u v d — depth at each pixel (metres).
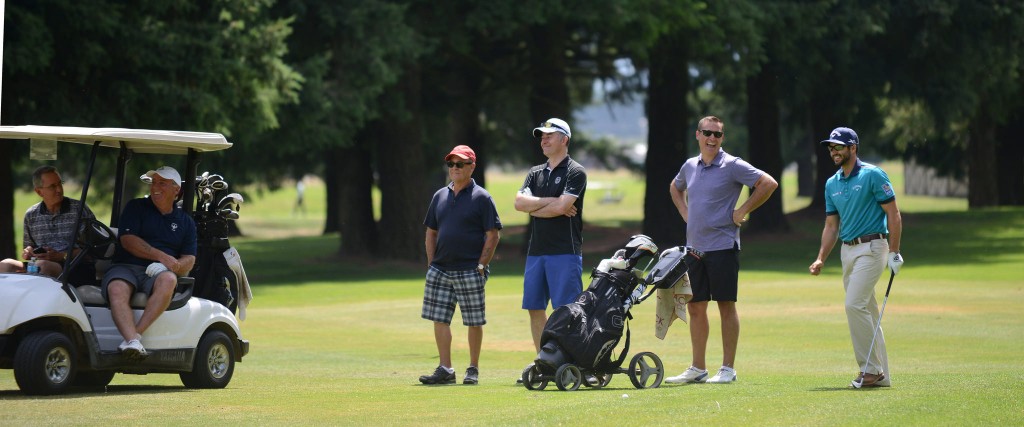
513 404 24.94
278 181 170.62
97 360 28.48
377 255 114.25
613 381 31.83
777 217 128.62
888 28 119.31
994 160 157.50
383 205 113.00
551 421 21.78
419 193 112.81
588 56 124.00
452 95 123.88
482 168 137.75
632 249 29.17
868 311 27.11
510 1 98.19
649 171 122.44
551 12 98.88
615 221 179.12
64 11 70.56
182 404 25.67
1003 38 119.69
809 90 119.12
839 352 43.00
